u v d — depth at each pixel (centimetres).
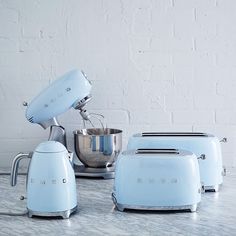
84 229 141
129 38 220
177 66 221
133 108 223
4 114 223
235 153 225
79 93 190
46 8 219
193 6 218
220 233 136
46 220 150
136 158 154
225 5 218
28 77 222
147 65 221
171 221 147
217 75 221
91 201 169
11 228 143
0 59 221
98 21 219
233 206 162
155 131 224
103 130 218
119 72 222
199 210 158
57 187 149
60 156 150
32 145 225
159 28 219
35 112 190
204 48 220
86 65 221
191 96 222
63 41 220
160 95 223
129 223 146
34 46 221
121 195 156
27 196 153
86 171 203
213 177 179
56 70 222
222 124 223
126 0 218
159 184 153
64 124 224
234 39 219
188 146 179
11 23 219
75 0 219
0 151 225
